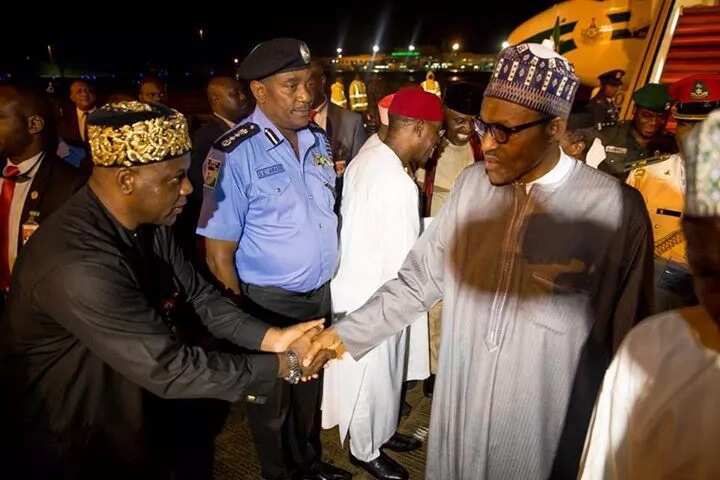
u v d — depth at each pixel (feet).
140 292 4.44
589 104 17.03
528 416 4.22
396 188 6.72
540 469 4.33
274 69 6.26
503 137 3.86
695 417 2.16
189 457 8.05
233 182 6.38
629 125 11.18
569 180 4.10
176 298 5.43
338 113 11.85
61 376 4.45
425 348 8.44
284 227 6.63
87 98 15.62
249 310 6.95
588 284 4.02
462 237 4.54
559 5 24.82
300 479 7.61
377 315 5.07
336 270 7.33
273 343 5.65
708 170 1.98
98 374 4.58
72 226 4.17
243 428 8.76
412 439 8.44
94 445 4.74
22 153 6.87
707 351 2.20
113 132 4.06
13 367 4.42
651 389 2.33
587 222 4.00
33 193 6.95
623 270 4.01
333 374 7.52
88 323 4.10
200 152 11.13
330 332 5.19
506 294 4.21
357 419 7.32
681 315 2.40
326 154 7.39
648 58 14.42
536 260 4.11
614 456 2.52
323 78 10.93
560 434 4.25
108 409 4.73
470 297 4.42
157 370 4.33
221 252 6.58
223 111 12.68
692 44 13.75
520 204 4.23
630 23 22.40
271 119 6.69
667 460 2.24
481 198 4.49
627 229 3.96
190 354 4.57
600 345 4.14
